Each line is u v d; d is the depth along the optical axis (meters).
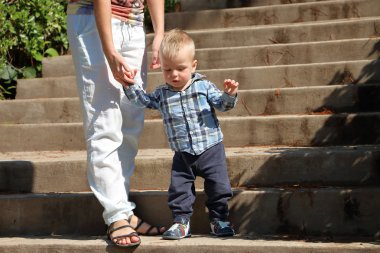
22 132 5.95
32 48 7.46
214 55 7.01
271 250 3.54
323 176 4.38
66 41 7.85
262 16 7.97
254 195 4.07
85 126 3.85
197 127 3.88
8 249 3.88
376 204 3.92
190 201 3.92
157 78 6.53
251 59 6.92
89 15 3.83
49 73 7.37
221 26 8.10
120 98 3.89
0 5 7.37
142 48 3.98
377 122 5.14
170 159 4.59
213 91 3.91
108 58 3.68
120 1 3.90
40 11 7.68
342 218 3.96
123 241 3.68
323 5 7.72
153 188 4.60
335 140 5.21
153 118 6.09
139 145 5.60
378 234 3.91
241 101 5.92
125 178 3.96
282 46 6.84
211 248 3.61
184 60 3.82
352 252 3.43
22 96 7.01
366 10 7.58
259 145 5.37
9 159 5.25
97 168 3.79
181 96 3.89
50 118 6.45
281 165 4.43
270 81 6.37
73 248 3.80
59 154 5.59
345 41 6.66
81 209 4.25
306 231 4.00
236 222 4.08
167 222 4.16
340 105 5.74
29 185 4.75
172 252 3.65
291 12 7.86
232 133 5.42
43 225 4.31
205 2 8.81
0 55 7.33
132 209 4.04
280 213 4.03
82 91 3.83
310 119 5.27
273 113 5.87
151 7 4.16
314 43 6.74
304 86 6.29
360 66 6.15
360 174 4.34
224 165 3.95
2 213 4.36
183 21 8.23
